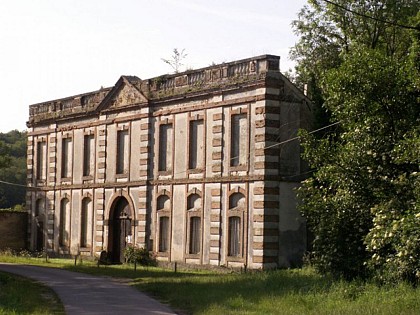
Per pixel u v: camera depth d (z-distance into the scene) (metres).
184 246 43.31
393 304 20.80
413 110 27.84
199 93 42.81
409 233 22.91
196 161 43.22
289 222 39.09
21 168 102.19
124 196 48.44
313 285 26.09
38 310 22.30
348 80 27.83
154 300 26.22
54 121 56.44
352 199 27.22
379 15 45.41
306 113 40.09
